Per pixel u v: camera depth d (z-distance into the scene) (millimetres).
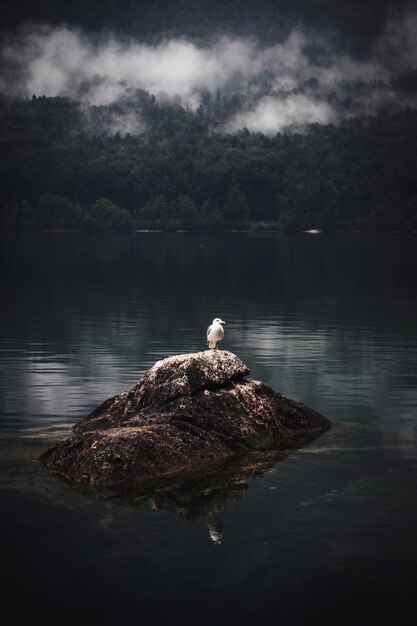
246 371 18172
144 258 101938
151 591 10297
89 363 26703
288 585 10445
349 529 12219
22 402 20797
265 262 94250
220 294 53844
